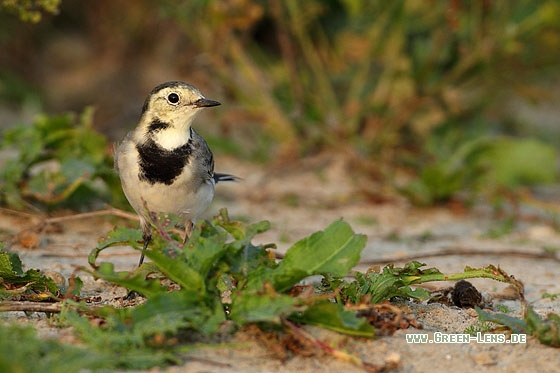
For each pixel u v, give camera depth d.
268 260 7.95
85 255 11.08
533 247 12.63
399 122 17.22
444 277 8.32
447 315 8.61
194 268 7.45
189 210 9.85
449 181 14.87
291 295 7.69
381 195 15.48
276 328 7.42
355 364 7.16
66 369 6.23
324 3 17.94
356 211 14.80
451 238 13.21
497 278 8.26
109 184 12.83
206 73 17.50
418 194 15.04
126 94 20.80
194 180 9.69
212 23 16.33
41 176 12.82
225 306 7.72
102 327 7.28
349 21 17.53
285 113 17.59
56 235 12.12
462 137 17.62
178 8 16.75
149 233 9.90
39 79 21.00
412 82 17.05
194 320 7.20
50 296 8.41
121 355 6.86
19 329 6.70
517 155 15.68
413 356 7.45
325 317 7.44
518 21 16.34
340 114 17.38
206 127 19.41
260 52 18.25
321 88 17.47
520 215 14.80
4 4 11.69
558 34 16.30
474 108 18.36
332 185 16.30
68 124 13.45
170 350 7.07
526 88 17.98
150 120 9.66
